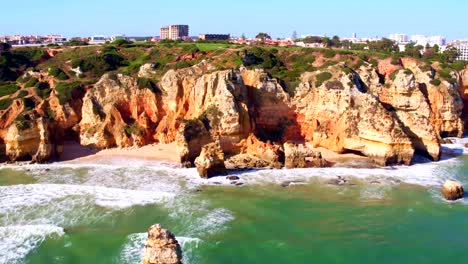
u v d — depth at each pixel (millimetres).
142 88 74562
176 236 39594
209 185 53719
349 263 35656
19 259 35531
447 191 49156
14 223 42094
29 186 52562
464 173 59094
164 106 74812
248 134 65938
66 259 35688
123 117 73562
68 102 73125
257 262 35625
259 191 51750
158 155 66250
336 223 43000
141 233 40156
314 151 61781
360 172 59062
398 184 54438
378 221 43469
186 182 54812
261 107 71062
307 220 43656
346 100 67000
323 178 56562
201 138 62844
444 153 69438
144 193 50375
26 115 65562
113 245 37938
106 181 55125
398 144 61594
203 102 68938
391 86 78125
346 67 75812
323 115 69875
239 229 41375
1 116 68375
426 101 76938
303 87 73062
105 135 69312
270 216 44469
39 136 63812
